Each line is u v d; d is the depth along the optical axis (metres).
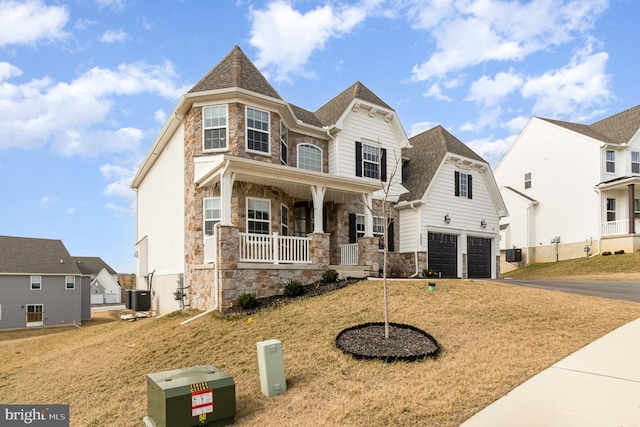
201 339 8.78
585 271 20.59
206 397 4.85
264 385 5.70
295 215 15.97
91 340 12.32
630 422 3.87
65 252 35.03
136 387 6.96
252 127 13.49
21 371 9.80
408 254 18.00
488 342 6.57
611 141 24.69
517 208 28.53
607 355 5.70
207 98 13.30
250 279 11.04
